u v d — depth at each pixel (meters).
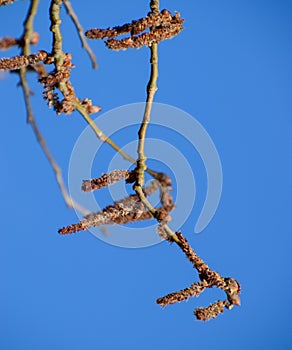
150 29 1.12
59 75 1.10
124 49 1.12
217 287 1.09
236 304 1.09
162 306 1.08
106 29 1.12
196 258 1.10
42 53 1.10
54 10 1.10
